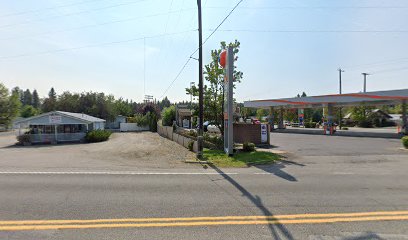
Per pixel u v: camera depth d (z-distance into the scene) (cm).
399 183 725
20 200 560
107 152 1625
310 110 6956
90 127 3419
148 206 522
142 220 447
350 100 2858
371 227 418
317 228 414
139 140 2669
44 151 1762
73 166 1057
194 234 391
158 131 4088
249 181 756
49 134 2655
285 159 1214
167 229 409
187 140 1853
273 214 478
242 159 1192
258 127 1912
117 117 5734
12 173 888
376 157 1254
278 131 3616
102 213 480
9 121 5316
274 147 1733
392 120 5425
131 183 727
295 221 443
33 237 379
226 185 705
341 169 961
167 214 477
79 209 502
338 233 396
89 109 5019
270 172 906
